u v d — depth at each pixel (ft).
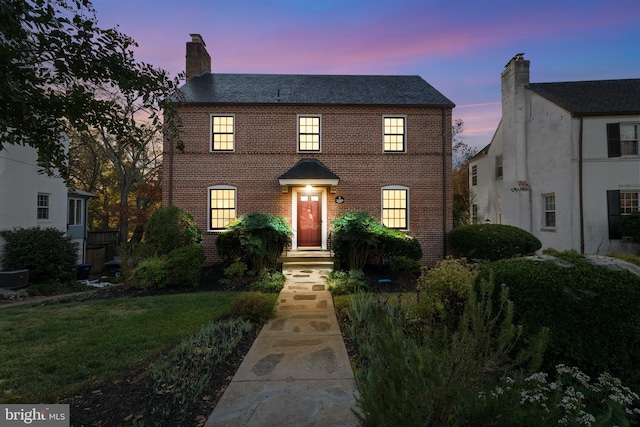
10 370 13.48
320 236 44.06
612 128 43.24
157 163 84.89
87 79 9.54
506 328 7.98
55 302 28.07
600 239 42.88
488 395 7.29
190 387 11.93
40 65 9.37
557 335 11.57
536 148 49.96
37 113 9.14
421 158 44.88
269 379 13.02
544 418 7.21
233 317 20.59
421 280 19.31
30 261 39.22
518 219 51.72
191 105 43.45
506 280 13.00
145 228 36.60
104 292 31.17
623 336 11.15
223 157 43.88
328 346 16.63
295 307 24.22
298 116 44.55
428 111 45.14
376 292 28.71
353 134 44.78
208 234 43.27
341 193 44.21
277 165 44.16
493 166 64.23
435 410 6.91
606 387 10.12
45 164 10.87
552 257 13.71
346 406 11.05
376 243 35.47
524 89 52.47
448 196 44.57
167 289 31.04
